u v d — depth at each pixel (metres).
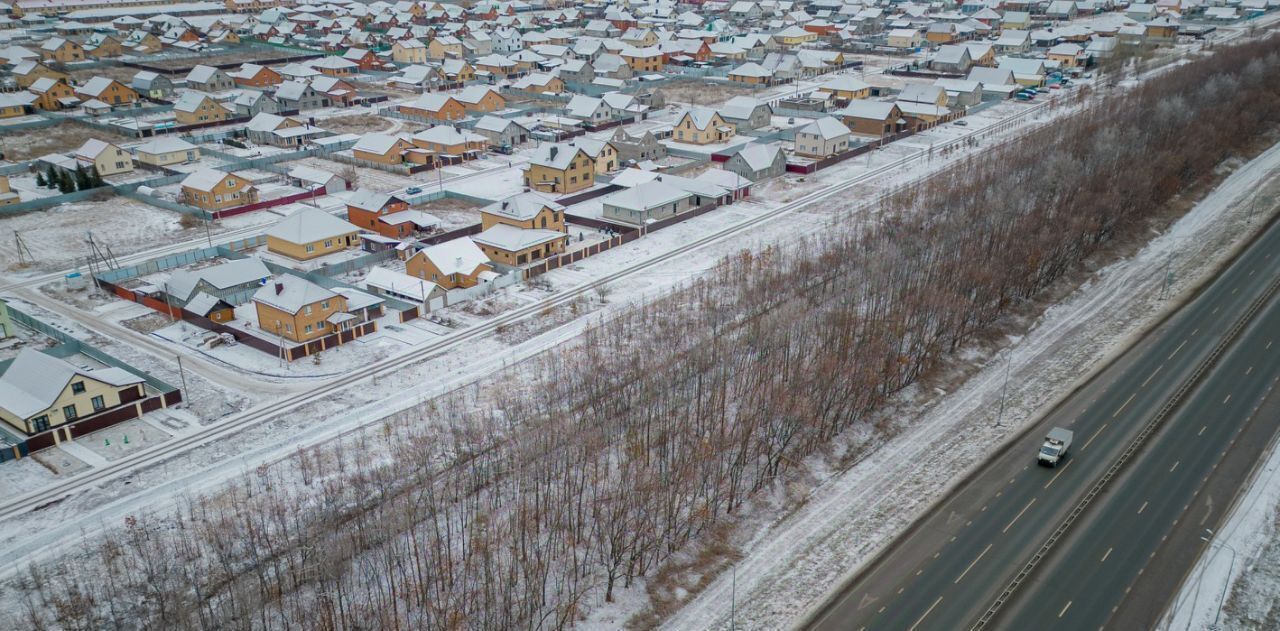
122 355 97.25
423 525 68.81
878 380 85.69
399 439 79.50
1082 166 138.25
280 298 99.62
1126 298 110.25
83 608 59.56
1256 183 150.12
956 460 78.25
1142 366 94.06
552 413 82.44
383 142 174.88
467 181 165.88
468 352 97.94
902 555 66.38
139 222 142.75
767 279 110.25
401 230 133.12
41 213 146.38
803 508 72.12
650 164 173.75
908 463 78.00
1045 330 102.81
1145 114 168.38
